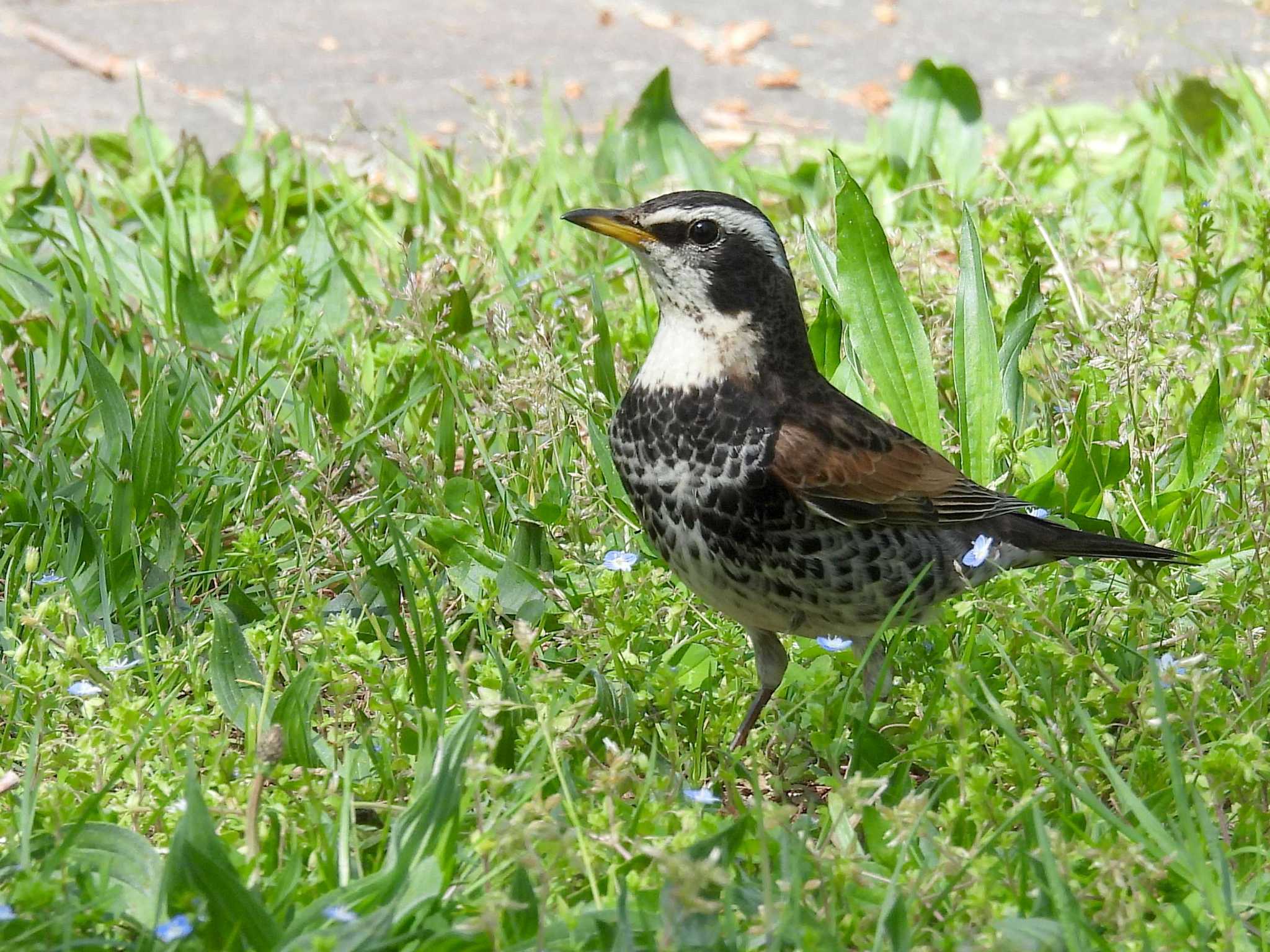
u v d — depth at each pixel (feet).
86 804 23.45
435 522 33.14
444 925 21.66
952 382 41.24
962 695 24.77
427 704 27.27
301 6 75.51
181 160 55.47
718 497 28.45
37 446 36.22
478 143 59.00
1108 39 72.79
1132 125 60.23
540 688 26.20
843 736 27.89
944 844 23.38
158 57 67.92
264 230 49.60
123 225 50.98
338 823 24.73
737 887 22.17
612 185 53.06
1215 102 58.90
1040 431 38.58
